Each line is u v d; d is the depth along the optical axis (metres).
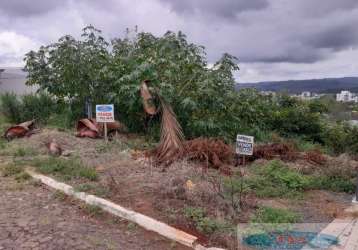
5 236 3.38
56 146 6.46
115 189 4.49
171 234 3.41
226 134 7.93
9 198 4.38
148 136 7.87
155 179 4.84
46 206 4.15
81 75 8.76
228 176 5.18
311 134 10.87
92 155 6.26
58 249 3.17
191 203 4.03
